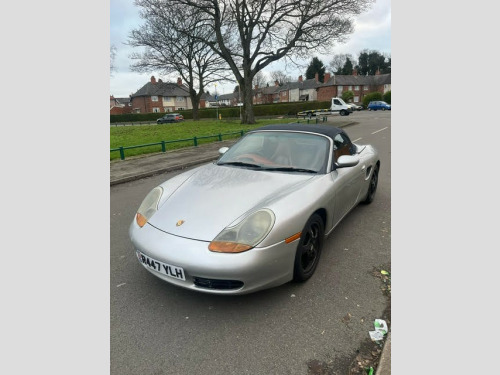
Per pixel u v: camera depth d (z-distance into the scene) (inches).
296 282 110.0
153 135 784.9
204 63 1418.6
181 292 107.9
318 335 86.8
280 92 3230.8
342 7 768.3
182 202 107.0
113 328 91.7
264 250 88.9
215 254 87.1
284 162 130.0
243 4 877.2
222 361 79.4
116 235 157.8
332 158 131.0
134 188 266.1
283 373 75.6
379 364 75.5
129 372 77.2
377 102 1728.6
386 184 235.3
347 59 3152.1
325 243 140.6
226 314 96.1
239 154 142.1
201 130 852.0
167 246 92.0
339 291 105.7
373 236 146.3
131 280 115.8
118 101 3538.4
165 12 852.6
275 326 90.5
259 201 101.7
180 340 86.6
